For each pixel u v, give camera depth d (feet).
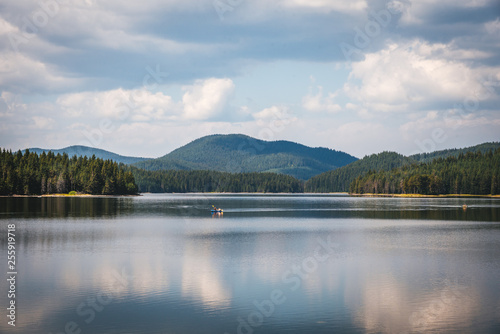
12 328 90.48
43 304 105.91
